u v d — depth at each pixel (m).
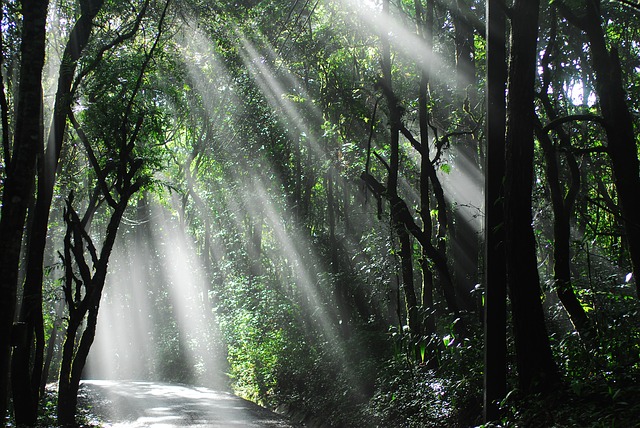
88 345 15.29
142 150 17.88
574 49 17.86
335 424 15.20
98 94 16.00
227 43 19.67
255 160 26.88
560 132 13.80
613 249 16.73
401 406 13.23
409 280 15.73
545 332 9.35
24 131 10.16
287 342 21.48
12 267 9.83
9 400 17.11
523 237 9.35
